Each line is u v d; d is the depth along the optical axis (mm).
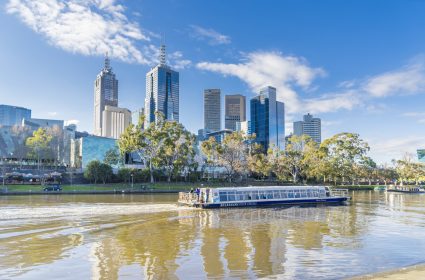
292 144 149000
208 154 136875
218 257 25375
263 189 63969
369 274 21453
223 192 59594
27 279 20109
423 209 61875
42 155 155625
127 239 31078
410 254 27188
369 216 50625
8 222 38625
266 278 20734
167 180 135250
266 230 37188
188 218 45250
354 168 149250
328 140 142750
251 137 143125
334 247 29266
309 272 22031
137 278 20469
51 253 25766
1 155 164750
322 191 72000
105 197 80125
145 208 52594
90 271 21672
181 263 23688
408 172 185250
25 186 105688
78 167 156750
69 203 60969
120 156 146750
